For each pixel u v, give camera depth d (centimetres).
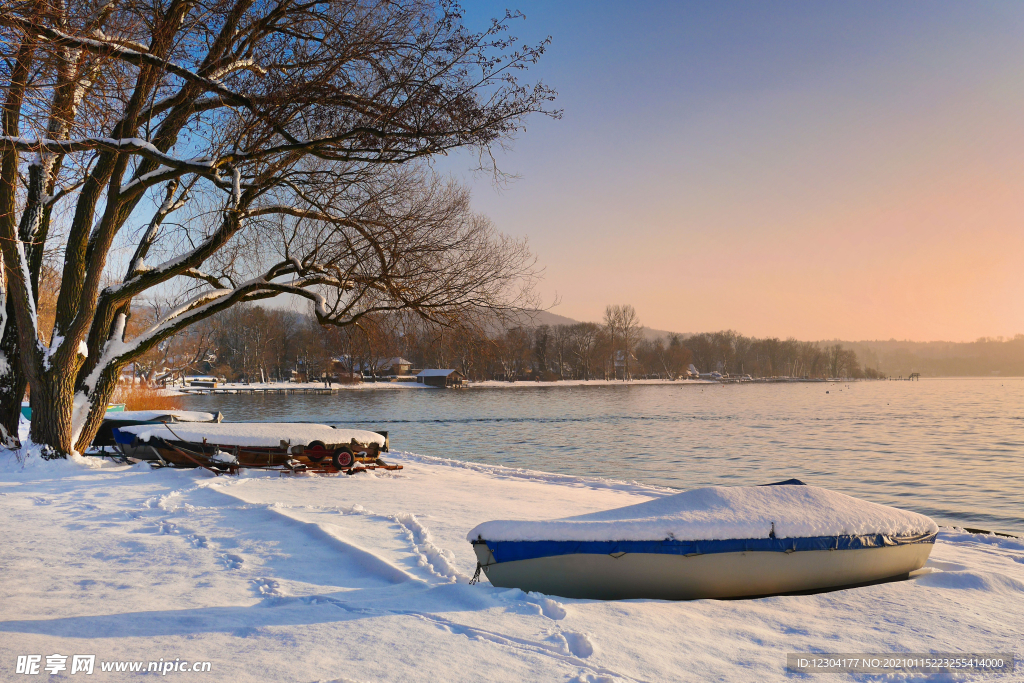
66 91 952
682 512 616
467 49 1036
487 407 6738
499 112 1035
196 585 581
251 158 1102
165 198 1703
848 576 630
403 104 1000
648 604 556
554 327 15812
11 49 850
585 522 589
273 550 715
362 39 1111
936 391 13438
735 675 409
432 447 3112
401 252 1536
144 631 452
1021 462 2652
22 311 1443
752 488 673
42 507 980
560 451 2969
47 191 1664
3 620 471
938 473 2362
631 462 2614
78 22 997
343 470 1440
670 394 10769
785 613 548
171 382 9325
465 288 1608
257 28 1186
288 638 442
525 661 410
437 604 531
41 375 1444
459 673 388
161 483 1230
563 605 537
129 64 1110
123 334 1582
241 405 6850
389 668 392
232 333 12025
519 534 589
